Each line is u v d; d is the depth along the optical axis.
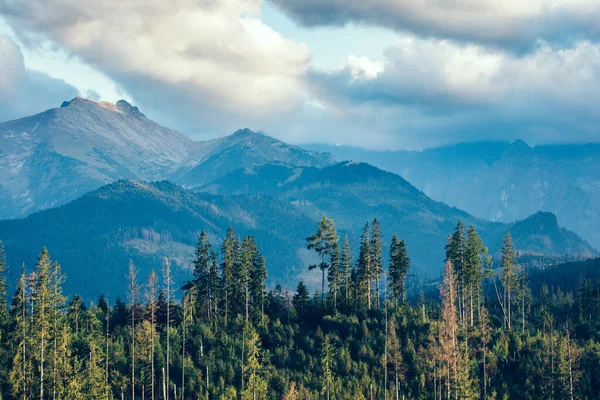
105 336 190.00
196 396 169.50
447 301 166.62
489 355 180.00
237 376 177.88
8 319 181.75
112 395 162.62
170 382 172.00
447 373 160.88
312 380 176.88
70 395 152.62
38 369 156.12
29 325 162.88
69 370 155.25
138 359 177.62
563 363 166.12
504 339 189.00
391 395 169.50
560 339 179.50
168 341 179.88
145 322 185.38
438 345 176.12
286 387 172.00
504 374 177.00
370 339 190.88
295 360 187.25
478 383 170.38
